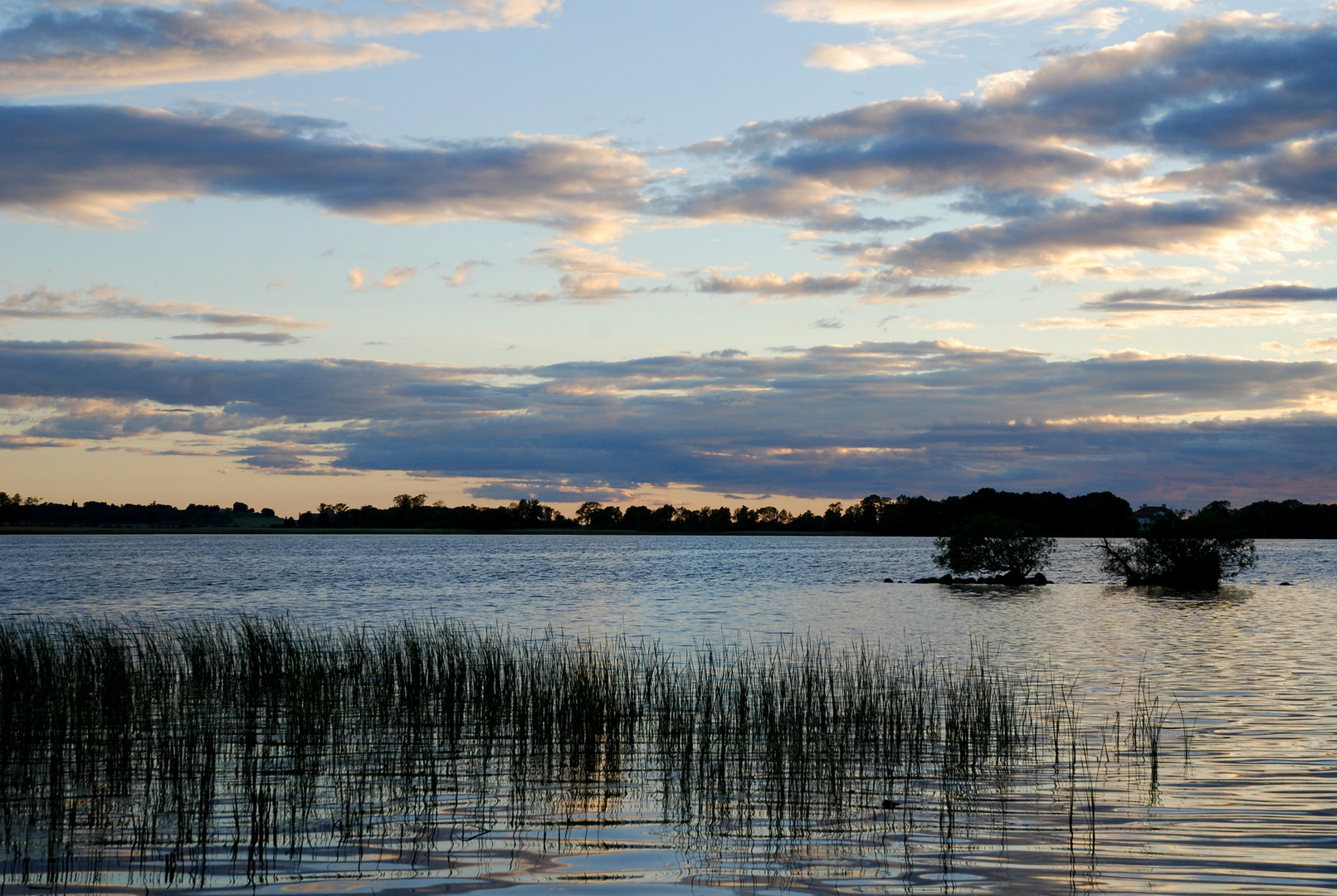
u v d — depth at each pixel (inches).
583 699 680.4
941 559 2701.8
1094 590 2282.2
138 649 883.4
